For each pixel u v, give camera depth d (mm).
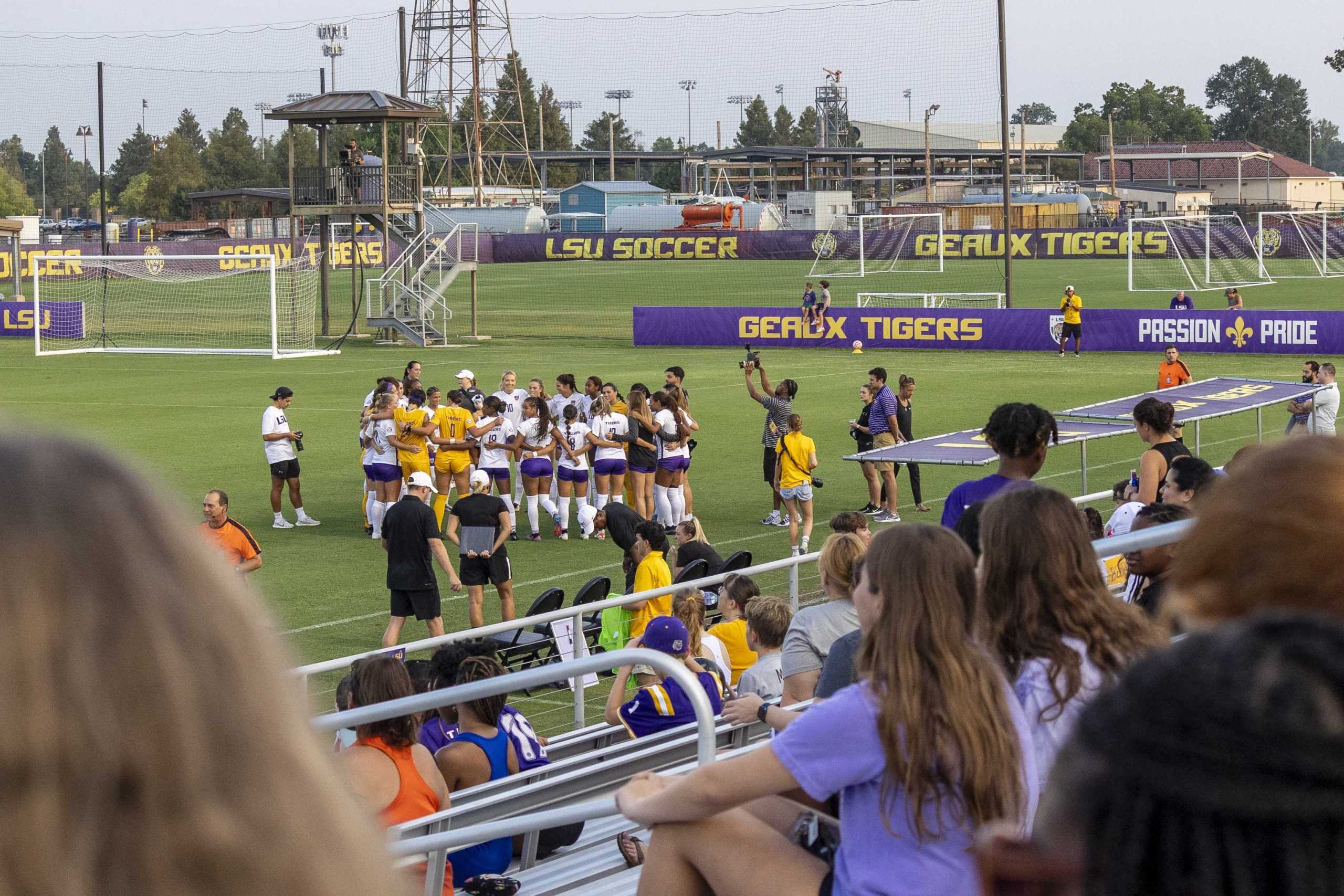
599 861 8648
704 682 10820
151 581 1088
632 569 17781
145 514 1118
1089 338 54156
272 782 1108
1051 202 136125
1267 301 71312
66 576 1061
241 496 29031
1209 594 1914
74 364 55656
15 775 1037
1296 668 1436
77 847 1051
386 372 50625
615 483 26172
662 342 59969
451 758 9430
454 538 18656
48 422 1203
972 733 3867
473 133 139625
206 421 38844
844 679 6000
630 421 25781
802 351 57094
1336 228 94000
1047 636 4582
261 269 57719
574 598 19859
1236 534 1871
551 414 27000
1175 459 12047
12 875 1034
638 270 104938
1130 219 79125
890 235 105438
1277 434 34875
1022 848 1532
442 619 20172
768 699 10453
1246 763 1393
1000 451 9617
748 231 107562
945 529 4137
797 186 183250
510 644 16875
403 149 64750
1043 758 4492
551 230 131875
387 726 8031
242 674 1110
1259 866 1394
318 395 44594
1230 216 98438
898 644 3949
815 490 29344
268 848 1090
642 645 10789
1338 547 1802
